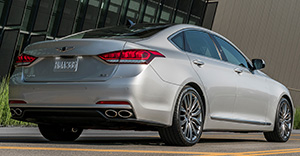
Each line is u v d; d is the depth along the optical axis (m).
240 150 4.29
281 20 29.28
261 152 4.19
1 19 16.22
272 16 28.44
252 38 27.25
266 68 28.69
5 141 4.67
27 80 4.35
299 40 31.23
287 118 6.59
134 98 3.91
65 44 4.21
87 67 4.08
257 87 5.77
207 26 22.56
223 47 5.47
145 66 4.01
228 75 5.19
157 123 4.15
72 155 3.23
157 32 4.59
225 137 8.01
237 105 5.33
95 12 18.22
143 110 3.98
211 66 4.95
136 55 4.01
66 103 4.07
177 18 21.27
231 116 5.21
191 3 21.84
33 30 16.92
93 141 5.48
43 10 17.02
